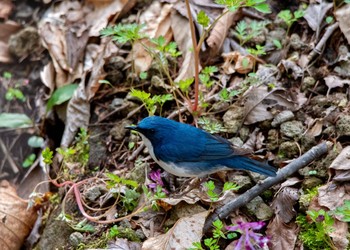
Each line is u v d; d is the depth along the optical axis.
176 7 12.95
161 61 11.79
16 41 14.41
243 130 11.20
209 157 9.94
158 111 12.00
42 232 11.30
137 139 11.60
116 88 12.55
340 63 11.74
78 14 13.70
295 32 12.68
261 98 11.34
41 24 14.20
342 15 12.23
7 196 11.48
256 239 8.80
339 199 9.67
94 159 11.72
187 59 12.39
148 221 10.17
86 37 13.28
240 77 12.23
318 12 12.59
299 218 9.78
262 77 11.83
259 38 12.64
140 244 9.88
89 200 10.84
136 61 12.60
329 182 9.95
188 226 9.59
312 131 10.88
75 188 10.65
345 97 11.26
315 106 11.27
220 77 12.21
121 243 9.84
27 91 13.88
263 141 11.09
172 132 10.01
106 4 13.58
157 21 13.03
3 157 13.00
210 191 9.52
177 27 12.85
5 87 14.01
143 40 12.77
